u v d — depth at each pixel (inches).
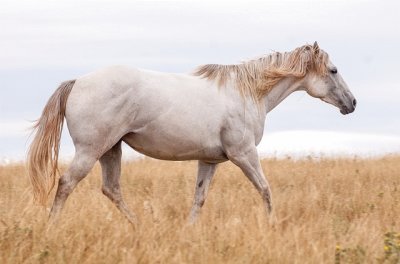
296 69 498.3
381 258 348.5
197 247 356.2
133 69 446.3
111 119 435.8
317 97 519.8
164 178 616.1
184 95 454.9
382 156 796.6
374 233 394.6
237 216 454.0
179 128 452.4
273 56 495.5
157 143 454.9
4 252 344.8
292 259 348.2
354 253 354.9
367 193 549.6
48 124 440.5
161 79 453.7
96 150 437.1
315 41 510.3
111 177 467.8
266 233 384.2
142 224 414.6
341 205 508.7
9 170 665.6
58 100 440.8
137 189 569.6
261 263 343.0
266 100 494.6
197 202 484.4
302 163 737.0
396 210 486.6
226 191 568.1
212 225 411.2
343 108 521.3
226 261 347.9
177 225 426.0
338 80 518.6
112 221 411.5
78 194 519.8
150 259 339.6
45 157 440.5
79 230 379.6
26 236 366.3
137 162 737.6
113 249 347.9
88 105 433.1
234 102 471.5
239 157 474.9
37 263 332.5
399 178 647.8
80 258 340.5
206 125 460.4
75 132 435.8
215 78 471.2
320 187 583.2
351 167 698.8
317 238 394.9
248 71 481.7
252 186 590.2
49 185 442.6
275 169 679.7
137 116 444.1
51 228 380.5
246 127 474.0
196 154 466.9
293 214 481.1
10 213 415.5
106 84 436.1
